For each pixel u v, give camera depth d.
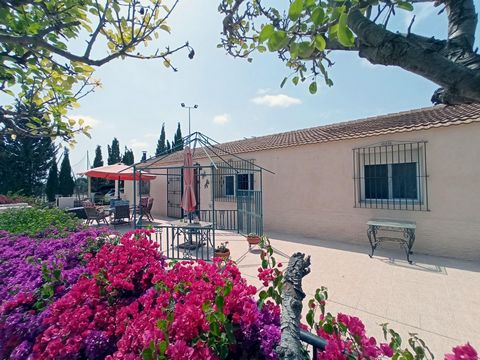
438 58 0.77
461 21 0.92
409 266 5.06
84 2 1.83
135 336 1.41
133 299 2.10
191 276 1.94
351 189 7.01
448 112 6.49
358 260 5.50
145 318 1.51
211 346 1.30
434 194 5.69
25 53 2.07
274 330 1.43
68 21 2.00
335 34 0.90
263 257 2.12
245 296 1.62
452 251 5.46
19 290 2.35
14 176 18.72
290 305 1.35
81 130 2.80
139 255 2.53
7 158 17.86
